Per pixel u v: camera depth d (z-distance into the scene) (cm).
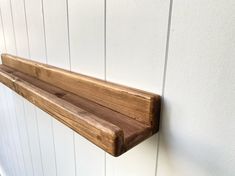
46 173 75
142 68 31
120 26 32
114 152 24
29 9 56
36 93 41
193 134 26
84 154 49
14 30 69
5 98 96
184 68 26
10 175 130
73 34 43
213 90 24
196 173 27
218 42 22
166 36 27
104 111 33
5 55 76
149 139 32
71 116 31
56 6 45
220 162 25
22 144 91
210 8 22
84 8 38
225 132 24
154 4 27
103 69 38
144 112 29
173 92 27
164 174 31
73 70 45
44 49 54
